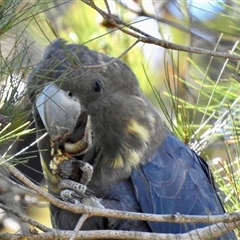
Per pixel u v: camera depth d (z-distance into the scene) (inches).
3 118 266.4
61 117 323.0
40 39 442.6
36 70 313.0
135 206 339.0
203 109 415.2
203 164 372.5
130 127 345.1
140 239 261.6
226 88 398.0
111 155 341.1
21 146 385.1
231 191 337.1
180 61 493.7
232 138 363.9
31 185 251.0
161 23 488.4
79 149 334.0
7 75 274.7
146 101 363.3
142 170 345.1
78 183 315.6
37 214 465.1
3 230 420.8
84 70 336.2
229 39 471.5
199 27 478.9
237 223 266.7
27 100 301.0
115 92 346.6
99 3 471.5
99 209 259.4
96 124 339.9
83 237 258.8
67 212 340.5
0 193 393.4
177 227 335.3
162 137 358.9
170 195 344.8
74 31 466.6
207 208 332.8
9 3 266.5
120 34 473.4
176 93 373.1
